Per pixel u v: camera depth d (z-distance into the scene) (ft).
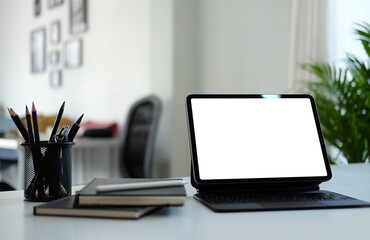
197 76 10.05
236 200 2.45
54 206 2.15
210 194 2.65
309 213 2.20
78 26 12.08
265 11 8.98
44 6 13.43
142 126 9.16
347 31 7.84
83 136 9.98
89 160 11.63
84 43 11.93
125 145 9.59
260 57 9.09
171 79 9.45
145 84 10.06
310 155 2.86
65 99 12.66
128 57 10.52
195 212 2.21
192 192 2.84
